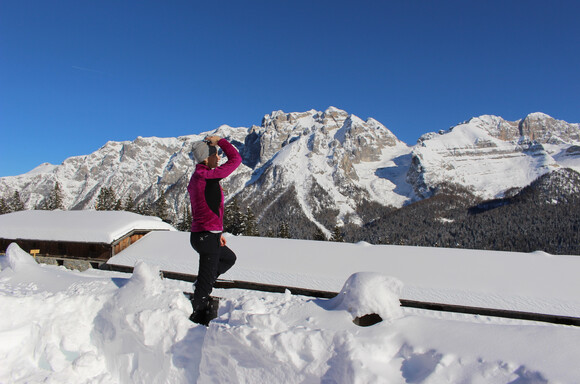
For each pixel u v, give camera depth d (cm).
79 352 404
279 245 1020
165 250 1048
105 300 436
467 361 251
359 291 343
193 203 423
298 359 279
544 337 257
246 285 859
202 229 410
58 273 568
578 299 657
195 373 334
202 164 426
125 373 370
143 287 417
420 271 812
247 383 294
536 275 751
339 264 880
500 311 673
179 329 356
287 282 836
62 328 412
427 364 262
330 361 271
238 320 326
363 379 248
